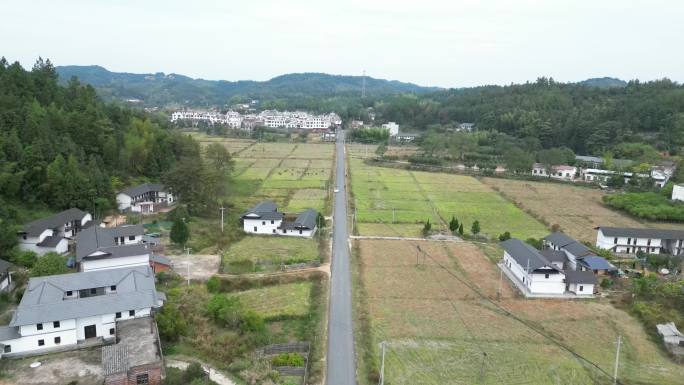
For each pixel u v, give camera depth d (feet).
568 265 246.88
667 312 192.65
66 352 156.15
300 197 390.01
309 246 271.49
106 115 393.91
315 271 228.63
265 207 313.53
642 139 612.29
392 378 145.89
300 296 202.80
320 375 145.69
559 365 156.56
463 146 604.08
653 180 462.60
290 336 170.19
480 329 179.73
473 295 210.59
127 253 218.59
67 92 419.54
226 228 295.69
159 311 172.55
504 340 171.94
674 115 632.38
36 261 207.92
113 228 250.16
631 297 206.28
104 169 330.34
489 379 147.33
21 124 307.78
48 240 235.40
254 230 295.48
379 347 164.25
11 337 152.35
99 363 149.69
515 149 538.47
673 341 170.60
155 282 206.28
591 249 272.72
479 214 356.38
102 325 165.89
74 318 160.04
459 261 253.44
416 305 198.70
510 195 425.69
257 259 245.45
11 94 337.72
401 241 285.02
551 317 191.42
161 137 403.34
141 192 327.06
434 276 231.30
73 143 322.14
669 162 525.34
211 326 171.83
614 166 517.96
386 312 191.52
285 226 292.40
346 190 421.18
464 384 144.25
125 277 189.47
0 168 265.75
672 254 275.59
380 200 388.37
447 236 298.56
